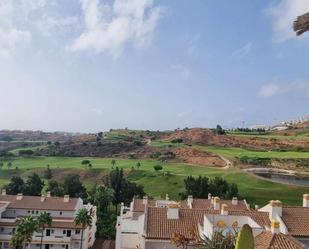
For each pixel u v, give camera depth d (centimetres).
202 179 14338
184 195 14338
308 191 17412
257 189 17525
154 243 5134
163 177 19438
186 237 4966
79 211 8850
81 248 8794
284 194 17012
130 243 5988
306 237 5031
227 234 4216
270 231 4566
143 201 8450
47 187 16462
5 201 9425
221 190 14100
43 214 8138
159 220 5494
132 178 19950
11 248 8388
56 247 8819
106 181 16825
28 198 9725
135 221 6056
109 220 11612
